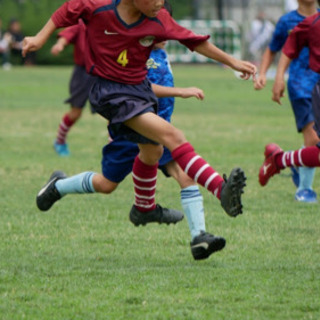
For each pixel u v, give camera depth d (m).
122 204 22.91
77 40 32.38
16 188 25.05
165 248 17.92
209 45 16.22
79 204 22.77
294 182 25.00
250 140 36.78
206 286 14.75
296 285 14.80
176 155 15.12
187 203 15.94
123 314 13.20
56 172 18.00
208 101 58.06
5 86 69.31
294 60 23.89
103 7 15.45
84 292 14.42
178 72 91.50
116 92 15.58
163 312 13.27
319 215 21.48
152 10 15.09
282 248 17.86
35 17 106.94
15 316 13.12
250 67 16.44
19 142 35.81
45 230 19.58
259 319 12.96
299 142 36.19
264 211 21.95
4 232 19.33
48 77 82.12
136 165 16.73
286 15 24.62
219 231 19.50
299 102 23.80
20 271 15.81
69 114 31.92
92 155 32.16
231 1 117.19
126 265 16.41
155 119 15.23
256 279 15.23
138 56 15.70
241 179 14.38
